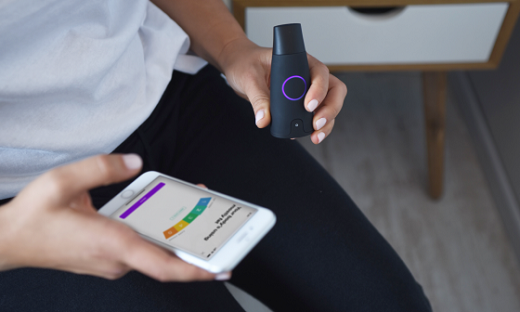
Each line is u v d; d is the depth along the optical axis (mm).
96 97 514
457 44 964
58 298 468
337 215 610
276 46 506
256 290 630
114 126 532
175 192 463
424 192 1193
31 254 371
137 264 362
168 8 686
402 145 1302
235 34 660
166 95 631
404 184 1211
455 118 1385
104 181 344
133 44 562
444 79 1061
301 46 508
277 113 535
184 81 655
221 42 658
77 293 471
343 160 1271
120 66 535
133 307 468
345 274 574
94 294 471
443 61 995
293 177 636
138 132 578
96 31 501
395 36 956
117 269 387
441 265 1050
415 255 1069
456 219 1138
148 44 605
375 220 1137
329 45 972
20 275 479
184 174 636
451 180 1222
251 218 419
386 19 932
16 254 371
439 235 1105
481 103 1301
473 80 1362
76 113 509
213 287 527
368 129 1347
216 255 394
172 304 475
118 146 567
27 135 478
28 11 438
